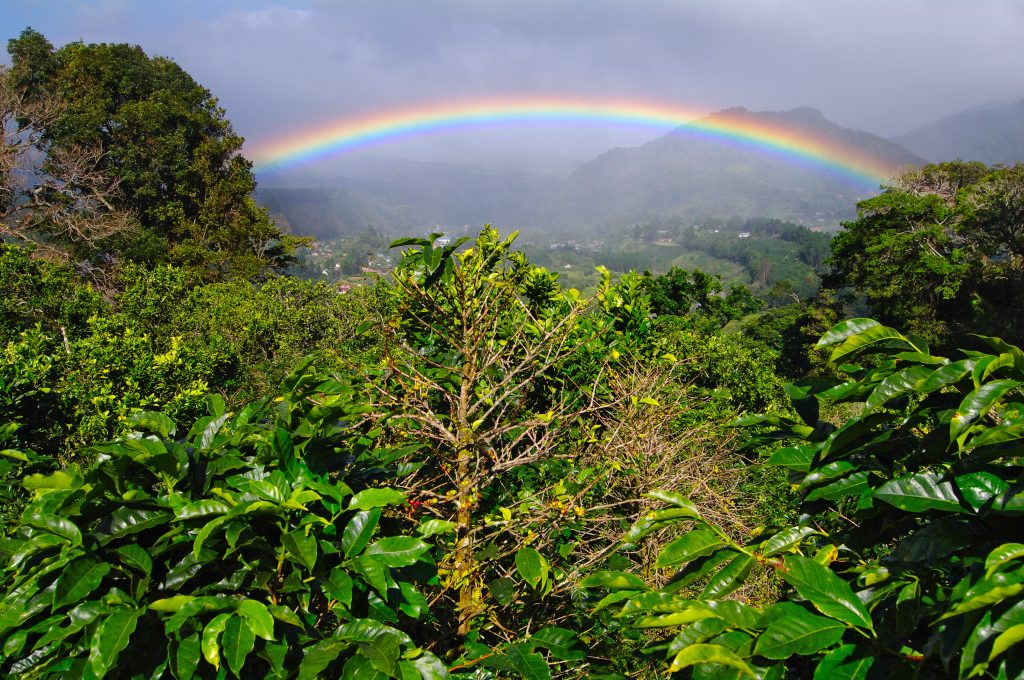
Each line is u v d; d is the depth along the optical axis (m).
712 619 1.42
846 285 33.91
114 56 33.22
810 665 1.56
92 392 5.00
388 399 2.88
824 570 1.45
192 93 34.12
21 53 31.61
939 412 1.63
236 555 1.84
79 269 26.88
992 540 1.40
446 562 2.62
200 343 8.78
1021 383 1.35
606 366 4.18
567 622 3.01
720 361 7.37
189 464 1.98
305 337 11.52
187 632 1.64
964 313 28.77
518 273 3.67
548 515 2.88
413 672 1.66
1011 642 1.04
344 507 2.01
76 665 1.61
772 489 4.49
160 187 33.00
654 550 3.72
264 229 33.25
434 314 2.95
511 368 3.49
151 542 1.83
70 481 1.95
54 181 28.58
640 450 3.85
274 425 2.16
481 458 2.85
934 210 29.83
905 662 1.30
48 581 1.72
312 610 2.02
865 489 1.72
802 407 1.97
